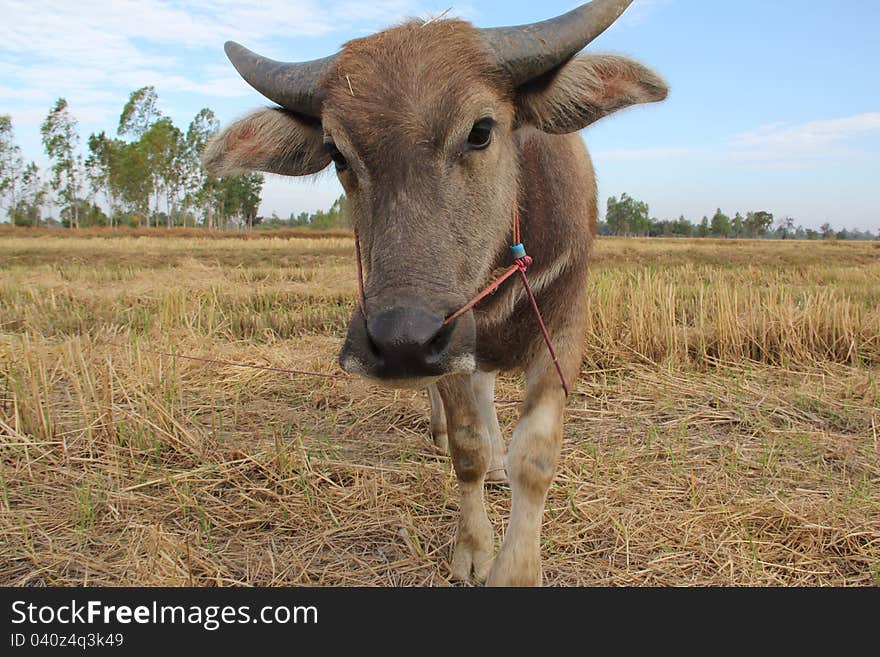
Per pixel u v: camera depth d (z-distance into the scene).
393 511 1.37
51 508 1.37
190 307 3.18
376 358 0.86
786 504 1.35
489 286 1.05
